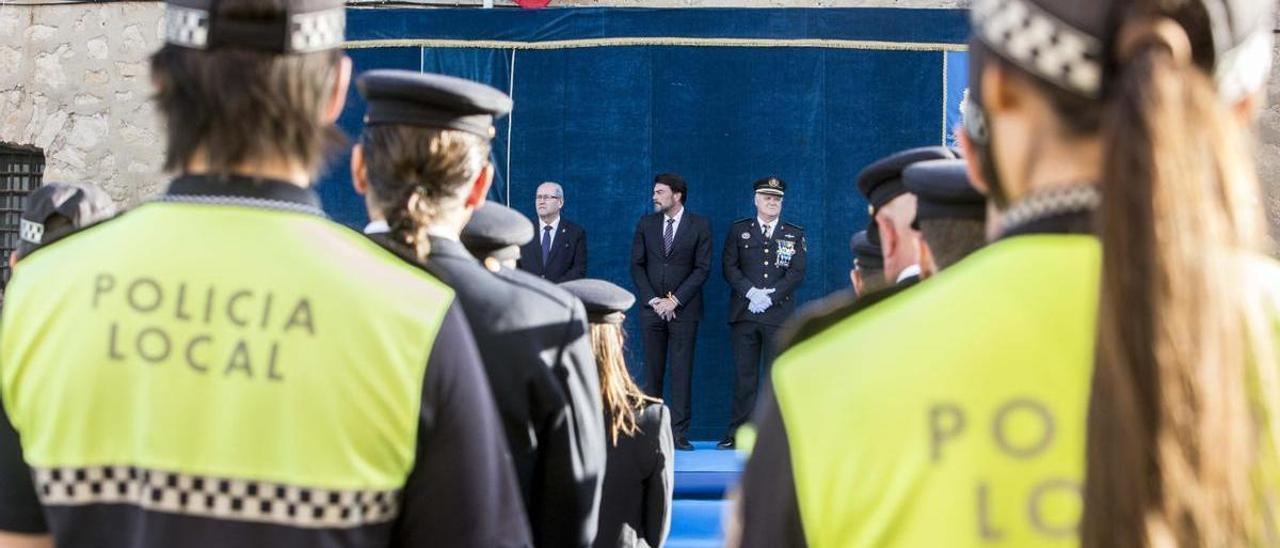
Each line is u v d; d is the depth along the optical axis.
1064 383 1.23
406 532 1.72
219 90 1.69
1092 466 1.03
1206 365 0.98
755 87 12.62
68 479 1.68
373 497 1.66
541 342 2.80
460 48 12.49
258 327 1.67
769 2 13.85
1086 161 1.25
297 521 1.63
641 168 12.59
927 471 1.23
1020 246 1.28
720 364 12.85
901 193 3.06
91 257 1.74
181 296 1.69
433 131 2.79
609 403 4.71
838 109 12.56
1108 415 1.02
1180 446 0.98
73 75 13.82
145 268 1.71
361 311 1.68
